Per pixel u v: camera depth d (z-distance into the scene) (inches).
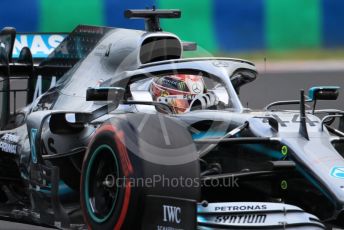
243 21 2053.4
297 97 1720.0
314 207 729.6
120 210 684.7
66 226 800.3
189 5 2042.3
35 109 964.6
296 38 2063.2
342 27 2062.0
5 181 978.7
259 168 749.9
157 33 872.9
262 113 778.8
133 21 1877.5
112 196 718.5
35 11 1881.2
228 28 2050.9
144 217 682.2
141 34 877.8
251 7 2046.0
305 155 712.4
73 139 861.2
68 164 860.0
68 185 861.2
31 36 1236.5
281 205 690.8
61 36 1222.3
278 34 2057.1
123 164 686.5
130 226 684.1
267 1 2049.7
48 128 881.5
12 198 960.9
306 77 1941.4
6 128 1004.6
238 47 2054.6
